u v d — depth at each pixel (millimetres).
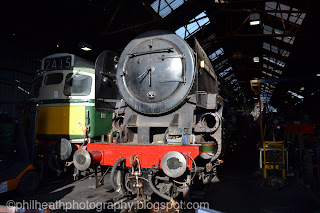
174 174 3523
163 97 4504
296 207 4391
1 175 4613
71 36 12883
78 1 11164
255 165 9047
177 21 16281
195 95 4430
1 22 10570
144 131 4457
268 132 10031
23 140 5719
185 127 4383
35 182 5223
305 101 17344
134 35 16391
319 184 5219
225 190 5504
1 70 11367
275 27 17031
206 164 5207
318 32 11359
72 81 7074
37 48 13148
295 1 12188
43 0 10336
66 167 7227
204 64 4949
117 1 13180
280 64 24344
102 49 15008
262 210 4207
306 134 7914
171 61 4512
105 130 7426
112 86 5465
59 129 6828
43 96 7148
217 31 19484
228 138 8164
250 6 15273
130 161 3750
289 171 6422
